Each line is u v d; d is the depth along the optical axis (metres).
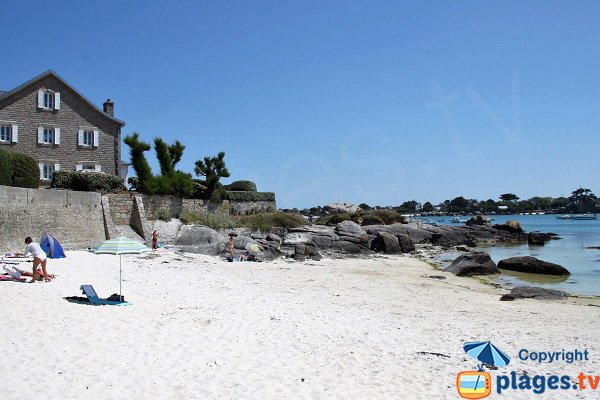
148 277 20.00
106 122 43.22
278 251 35.41
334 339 11.66
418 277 26.69
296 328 12.56
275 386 8.52
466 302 18.70
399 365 9.95
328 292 19.72
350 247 40.97
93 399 7.66
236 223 43.91
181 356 9.90
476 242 57.00
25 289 15.12
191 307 14.34
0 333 10.70
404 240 43.28
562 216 160.62
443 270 30.80
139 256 26.55
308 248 36.00
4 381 8.16
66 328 11.35
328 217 65.06
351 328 12.92
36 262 16.47
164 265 24.48
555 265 29.38
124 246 14.80
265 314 14.02
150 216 35.94
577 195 195.00
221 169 51.41
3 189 22.09
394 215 63.72
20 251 22.77
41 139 39.50
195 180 49.44
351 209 80.19
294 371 9.33
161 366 9.27
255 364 9.64
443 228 60.09
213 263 27.59
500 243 56.56
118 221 32.94
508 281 26.69
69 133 41.00
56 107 40.25
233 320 13.02
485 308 17.45
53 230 26.19
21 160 28.25
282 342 11.21
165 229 35.06
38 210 25.02
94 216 30.69
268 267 28.02
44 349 9.88
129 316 12.75
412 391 8.55
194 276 21.56
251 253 31.33
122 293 15.96
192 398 7.88
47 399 7.57
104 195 32.22
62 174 32.25
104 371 8.88
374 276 26.23
